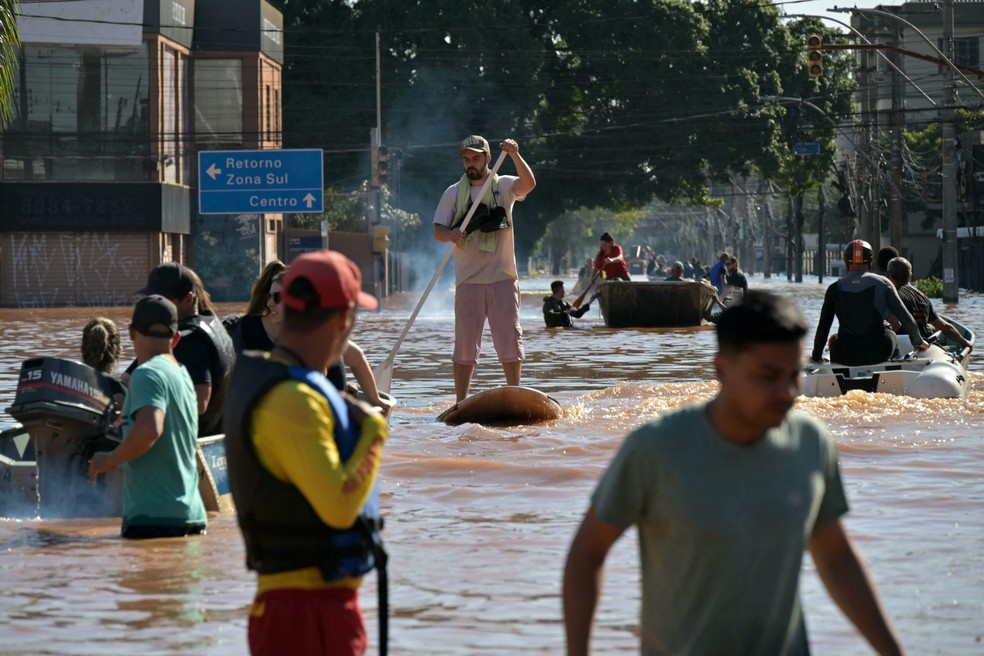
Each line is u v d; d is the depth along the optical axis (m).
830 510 6.02
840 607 6.20
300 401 6.16
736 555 5.59
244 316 14.53
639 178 122.25
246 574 10.90
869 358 23.16
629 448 5.71
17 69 85.94
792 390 5.57
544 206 124.44
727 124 119.19
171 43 88.50
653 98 119.69
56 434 13.77
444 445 18.17
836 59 131.38
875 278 23.17
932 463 16.25
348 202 117.81
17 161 86.69
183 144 92.25
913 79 144.50
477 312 22.22
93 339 14.45
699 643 5.68
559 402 23.67
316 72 120.25
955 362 23.73
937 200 125.25
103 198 86.31
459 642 8.93
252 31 93.50
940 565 10.91
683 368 32.69
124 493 12.74
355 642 6.41
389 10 119.69
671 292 53.75
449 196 22.06
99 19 85.31
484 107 118.50
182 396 12.59
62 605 9.92
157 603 9.98
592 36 120.94
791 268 166.25
